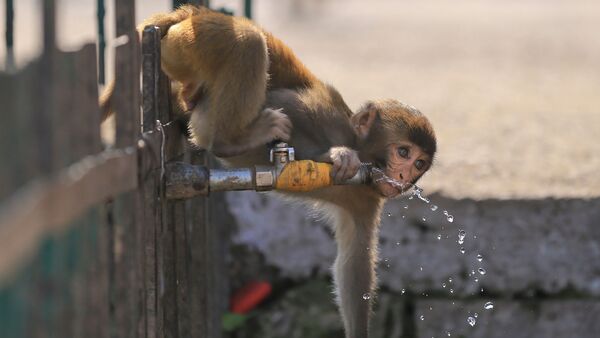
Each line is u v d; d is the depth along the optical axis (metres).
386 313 12.97
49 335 4.93
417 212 12.85
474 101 21.22
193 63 8.87
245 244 13.10
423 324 12.97
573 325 12.92
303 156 9.35
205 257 9.86
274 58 9.61
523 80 26.31
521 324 12.92
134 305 6.84
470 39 40.28
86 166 5.52
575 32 43.81
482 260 12.87
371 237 10.12
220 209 12.48
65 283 5.17
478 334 12.95
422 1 68.94
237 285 13.23
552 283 12.92
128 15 6.89
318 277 13.23
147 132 7.43
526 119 18.88
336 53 33.34
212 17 8.94
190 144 9.51
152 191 7.32
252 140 8.80
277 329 12.95
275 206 13.08
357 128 9.67
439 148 15.78
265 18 50.88
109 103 8.67
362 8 60.88
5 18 8.71
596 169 14.41
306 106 9.47
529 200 12.75
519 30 45.00
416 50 35.31
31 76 4.92
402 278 12.97
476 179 13.67
